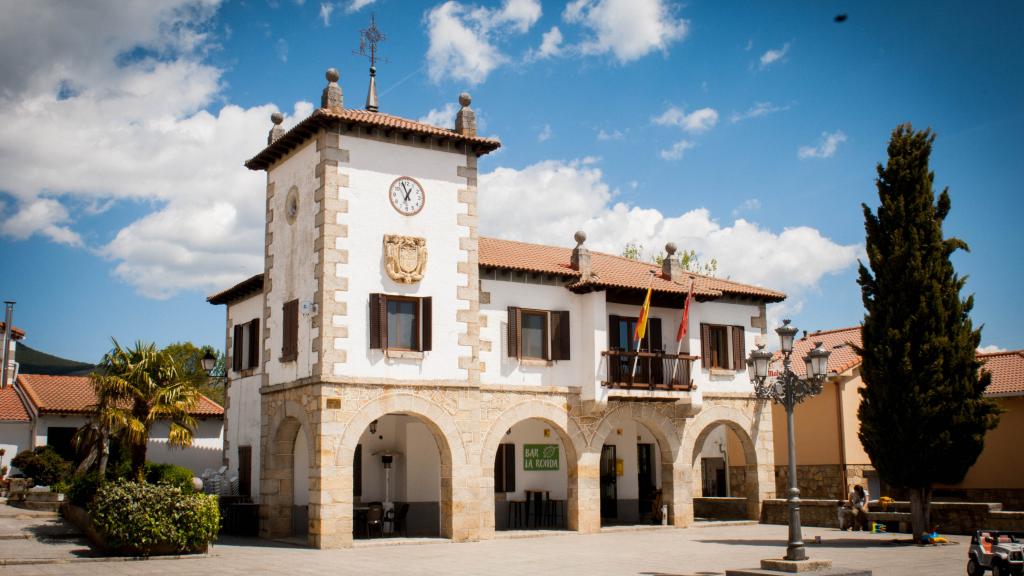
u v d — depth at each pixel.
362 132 24.16
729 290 30.80
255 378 28.42
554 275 27.42
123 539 19.62
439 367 24.33
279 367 25.09
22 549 20.12
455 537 23.98
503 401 25.98
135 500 20.03
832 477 33.84
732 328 31.16
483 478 25.23
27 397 35.31
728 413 30.48
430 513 27.36
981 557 16.88
